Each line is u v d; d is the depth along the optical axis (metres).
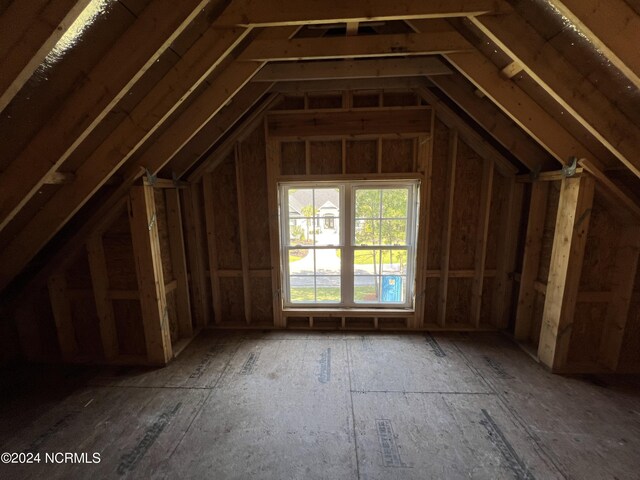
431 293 3.38
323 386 2.30
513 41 1.71
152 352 2.64
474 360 2.66
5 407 2.12
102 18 1.36
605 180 2.13
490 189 3.00
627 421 1.90
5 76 1.17
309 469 1.58
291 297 3.47
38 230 2.17
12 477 1.55
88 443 1.78
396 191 3.22
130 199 2.40
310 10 1.72
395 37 2.07
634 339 2.50
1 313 2.63
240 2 1.72
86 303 2.79
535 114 2.17
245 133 3.08
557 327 2.41
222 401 2.15
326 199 3.30
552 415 1.96
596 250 2.43
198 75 1.86
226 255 3.44
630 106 1.66
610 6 1.30
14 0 1.10
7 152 1.61
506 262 3.13
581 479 1.51
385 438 1.78
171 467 1.60
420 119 2.92
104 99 1.57
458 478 1.52
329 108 2.98
